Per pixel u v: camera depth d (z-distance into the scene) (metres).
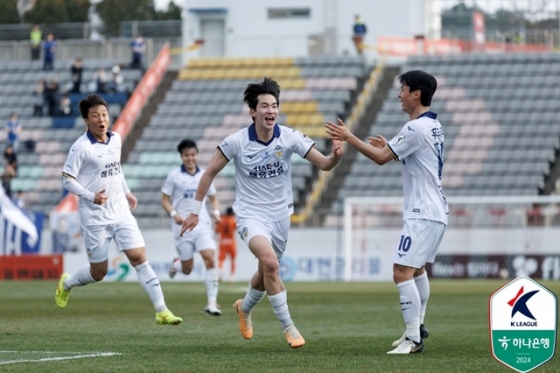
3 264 78.25
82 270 30.05
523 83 98.38
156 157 96.56
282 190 24.39
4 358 22.58
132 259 28.69
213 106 102.69
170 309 42.28
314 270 77.69
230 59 108.12
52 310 41.41
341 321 35.88
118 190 29.09
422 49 106.06
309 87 102.50
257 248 23.66
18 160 98.75
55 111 103.44
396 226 77.88
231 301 48.19
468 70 100.38
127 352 24.02
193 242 39.62
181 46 112.69
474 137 93.06
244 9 116.12
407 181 24.33
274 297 23.53
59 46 114.25
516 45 108.94
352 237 78.25
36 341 27.27
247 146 24.03
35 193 95.38
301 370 20.30
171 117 101.69
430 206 24.00
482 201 74.69
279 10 115.50
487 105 96.06
